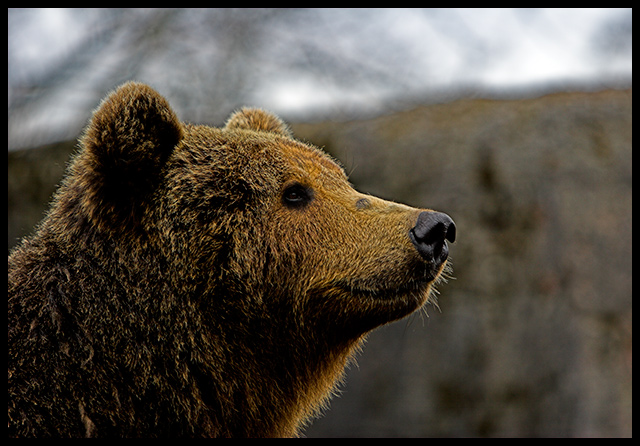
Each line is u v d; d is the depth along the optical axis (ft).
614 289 64.80
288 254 24.06
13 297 22.13
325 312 24.70
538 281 65.98
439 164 70.33
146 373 22.20
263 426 25.12
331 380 27.07
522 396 64.18
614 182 67.67
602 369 62.59
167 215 23.15
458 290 66.74
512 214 68.13
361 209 25.12
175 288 22.95
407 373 65.82
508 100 76.59
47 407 20.79
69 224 23.26
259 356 24.44
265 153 24.97
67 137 70.49
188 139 24.53
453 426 64.13
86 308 22.13
